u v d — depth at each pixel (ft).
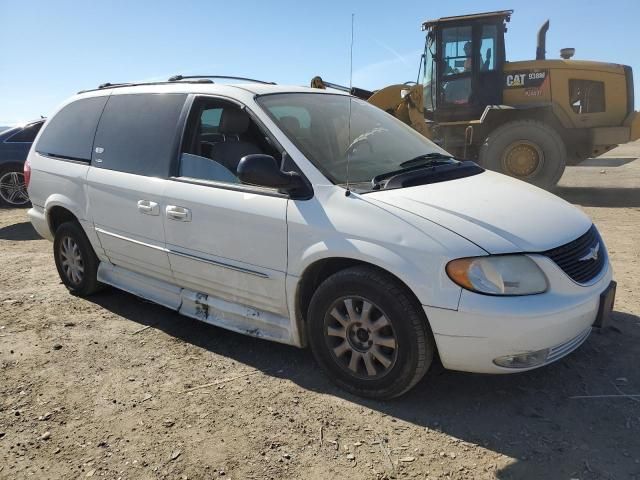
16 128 32.32
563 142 33.19
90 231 14.64
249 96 11.80
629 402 9.84
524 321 8.64
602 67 33.35
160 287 13.52
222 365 11.75
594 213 27.04
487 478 8.07
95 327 13.92
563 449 8.63
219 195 11.47
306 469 8.39
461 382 10.70
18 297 16.25
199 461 8.64
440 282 8.87
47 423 9.77
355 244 9.54
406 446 8.86
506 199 10.34
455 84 34.37
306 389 10.66
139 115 13.75
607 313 9.95
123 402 10.37
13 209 32.12
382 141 12.44
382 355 9.75
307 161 10.62
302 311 10.89
